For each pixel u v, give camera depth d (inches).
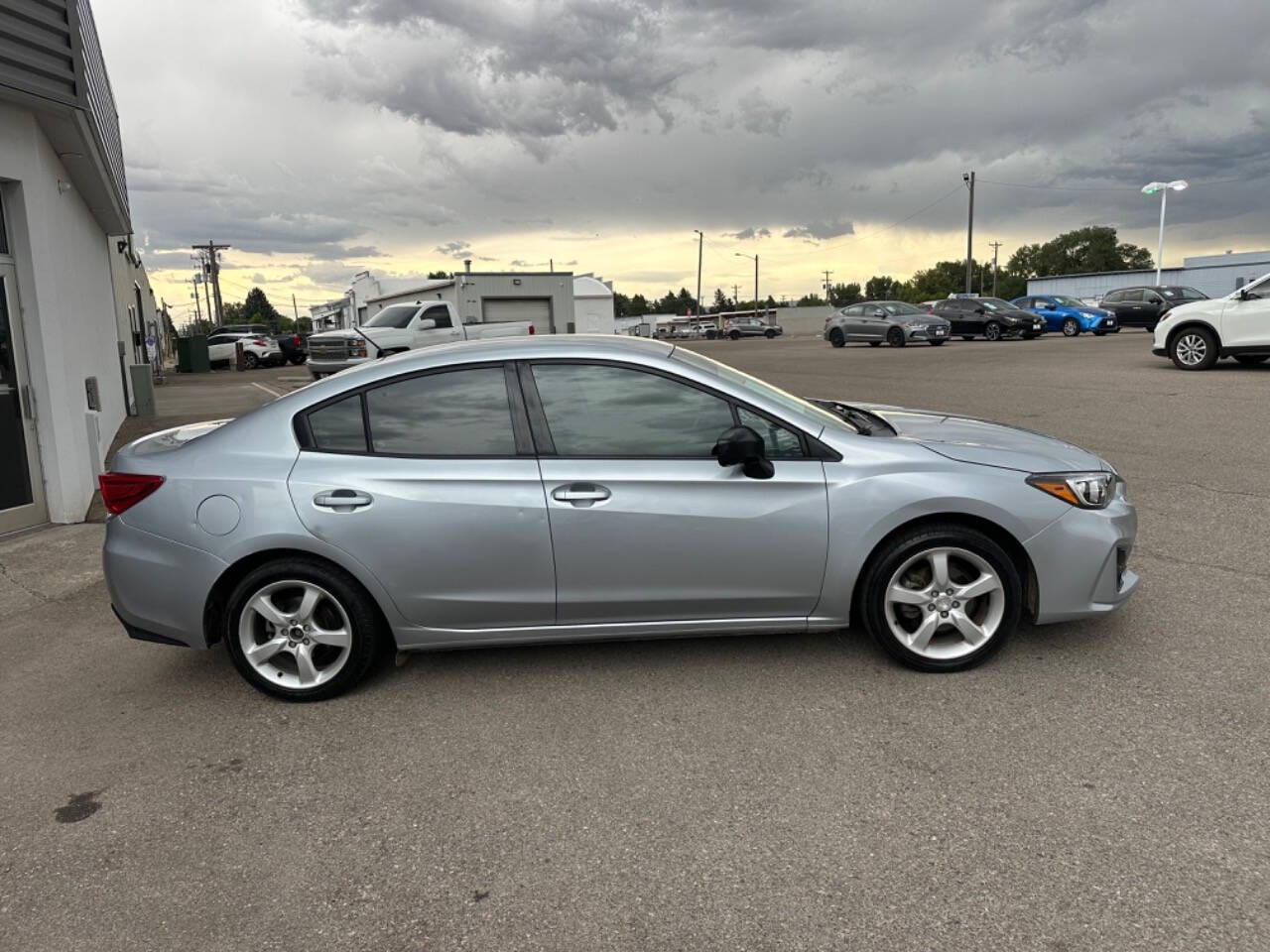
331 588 145.6
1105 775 117.8
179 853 110.0
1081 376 576.7
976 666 151.6
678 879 101.1
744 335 2358.5
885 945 89.2
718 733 134.0
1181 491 268.1
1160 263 1706.4
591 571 145.2
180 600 146.6
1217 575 193.8
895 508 144.1
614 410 147.8
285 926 96.1
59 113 274.8
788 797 116.3
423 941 92.9
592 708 143.7
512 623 148.8
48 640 186.9
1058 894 95.3
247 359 1365.7
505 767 127.3
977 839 105.7
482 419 147.5
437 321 797.9
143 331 1007.6
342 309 2353.6
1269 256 2085.4
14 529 268.8
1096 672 148.3
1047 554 146.4
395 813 116.8
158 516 146.0
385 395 149.0
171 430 172.9
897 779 119.3
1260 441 333.7
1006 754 124.4
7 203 266.1
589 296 1921.8
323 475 144.5
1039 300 1232.8
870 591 148.3
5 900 101.9
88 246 438.6
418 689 153.3
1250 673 145.8
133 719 147.6
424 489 143.6
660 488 144.1
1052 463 150.3
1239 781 115.0
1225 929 89.1
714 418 147.7
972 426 170.6
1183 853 101.3
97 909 100.0
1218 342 558.6
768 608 149.2
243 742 137.9
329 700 150.9
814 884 99.1
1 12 244.4
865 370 726.5
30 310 270.1
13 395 269.0
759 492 144.9
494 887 101.3
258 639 150.9
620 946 90.9
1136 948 87.2
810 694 145.2
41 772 131.3
